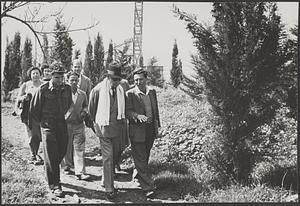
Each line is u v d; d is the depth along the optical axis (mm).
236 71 6945
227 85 6945
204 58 7066
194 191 7020
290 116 7367
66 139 6867
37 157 8188
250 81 6906
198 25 7078
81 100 7520
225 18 6918
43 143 6711
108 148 6887
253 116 7016
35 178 7242
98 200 6637
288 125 7957
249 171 7148
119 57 9172
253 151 7082
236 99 6949
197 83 7223
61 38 8180
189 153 8430
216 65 7020
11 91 15578
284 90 7066
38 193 6641
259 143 7062
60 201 6484
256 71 6848
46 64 7465
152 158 8414
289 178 7098
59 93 6750
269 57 6875
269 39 6859
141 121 6910
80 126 7562
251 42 6801
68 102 6941
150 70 10273
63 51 8680
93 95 6953
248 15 6828
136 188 7289
